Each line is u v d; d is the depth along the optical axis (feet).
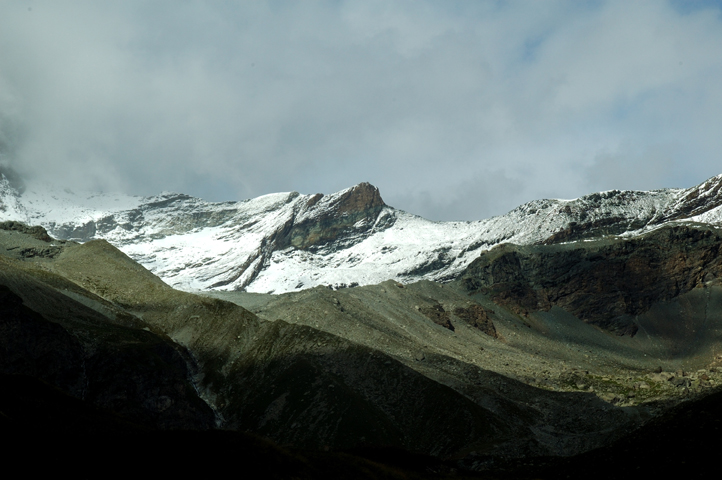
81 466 244.83
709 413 366.43
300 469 282.56
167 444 272.31
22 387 350.64
